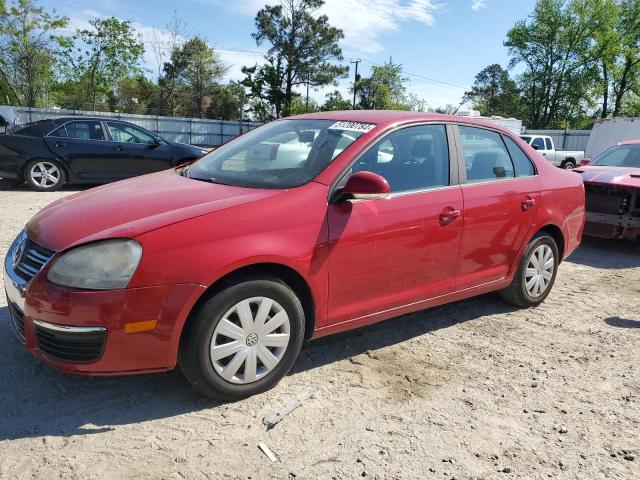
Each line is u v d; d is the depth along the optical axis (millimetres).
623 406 3264
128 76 42281
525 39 59219
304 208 3166
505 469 2623
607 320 4703
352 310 3449
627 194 7277
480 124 4332
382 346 3971
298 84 58094
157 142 11406
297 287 3250
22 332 3027
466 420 3033
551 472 2619
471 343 4090
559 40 57688
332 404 3129
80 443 2672
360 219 3350
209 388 2941
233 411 3004
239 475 2502
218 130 40406
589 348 4090
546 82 59500
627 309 5027
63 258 2748
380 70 57156
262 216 3025
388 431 2891
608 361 3875
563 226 4875
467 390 3371
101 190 3627
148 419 2898
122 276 2672
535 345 4105
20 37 37531
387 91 56469
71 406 2988
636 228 7270
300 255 3092
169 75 54406
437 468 2613
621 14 54750
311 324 3340
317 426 2908
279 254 2998
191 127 39438
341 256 3285
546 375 3621
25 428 2768
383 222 3451
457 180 3982
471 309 4828
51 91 41281
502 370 3666
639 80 54531
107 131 10945
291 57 56000
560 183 4848
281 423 2916
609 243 8312
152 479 2451
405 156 3727
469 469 2617
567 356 3932
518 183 4430
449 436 2875
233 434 2803
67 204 3375
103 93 42938
